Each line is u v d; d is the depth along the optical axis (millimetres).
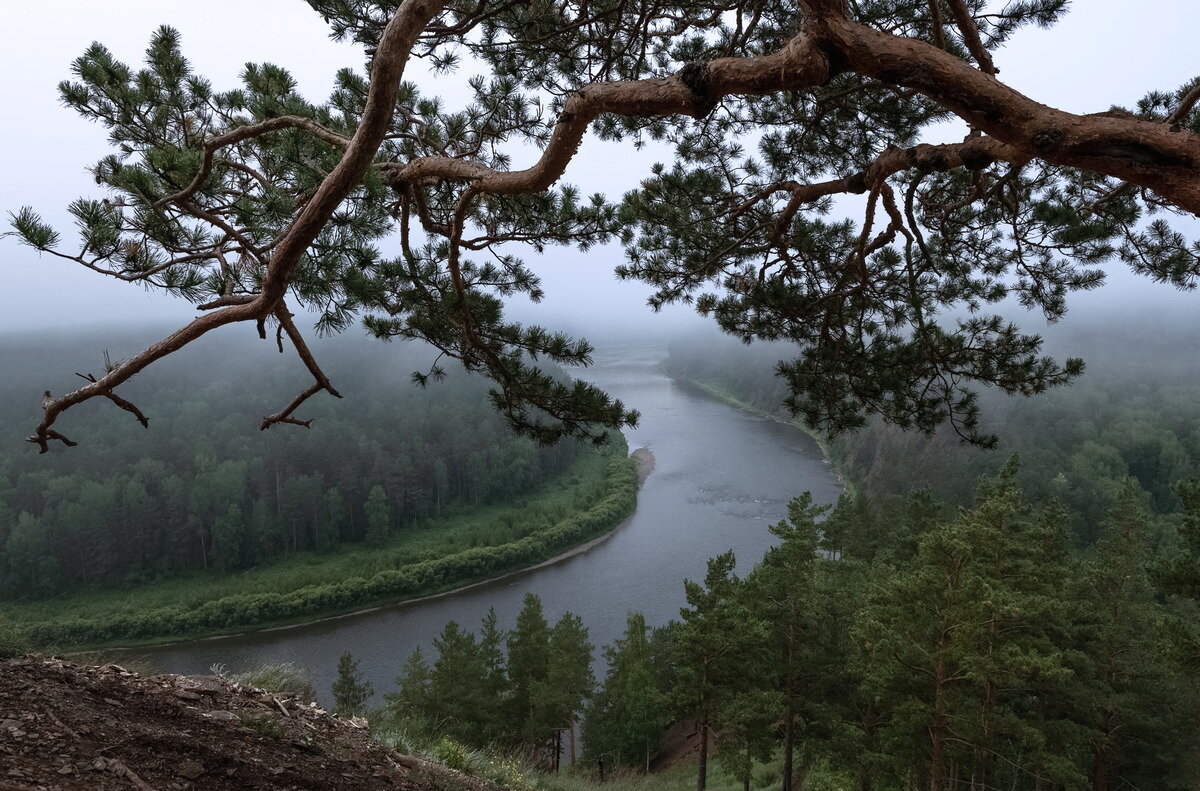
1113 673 22625
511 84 5023
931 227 5879
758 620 22828
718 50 5926
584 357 5344
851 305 6406
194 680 5797
